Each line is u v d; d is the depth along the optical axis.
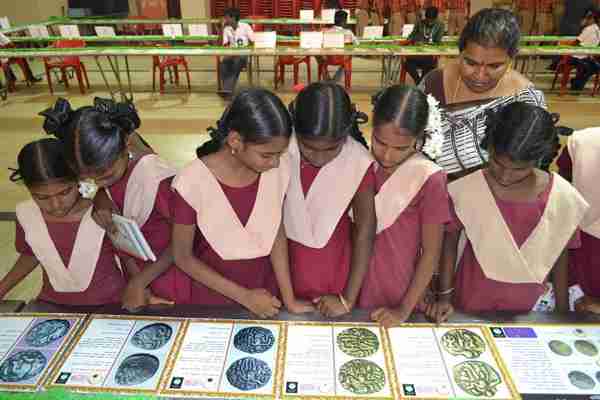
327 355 1.04
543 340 1.09
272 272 1.44
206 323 1.15
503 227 1.22
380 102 1.15
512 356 1.04
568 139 1.45
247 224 1.25
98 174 1.15
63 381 0.98
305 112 1.07
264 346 1.07
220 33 6.04
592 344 1.08
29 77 6.68
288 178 1.26
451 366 1.02
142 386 0.97
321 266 1.36
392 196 1.28
